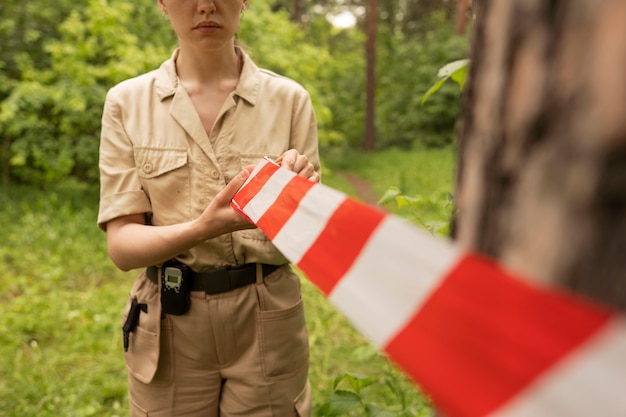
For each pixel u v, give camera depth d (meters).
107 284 4.52
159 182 1.49
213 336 1.53
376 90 19.22
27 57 7.58
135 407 1.62
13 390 3.04
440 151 15.08
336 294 0.64
